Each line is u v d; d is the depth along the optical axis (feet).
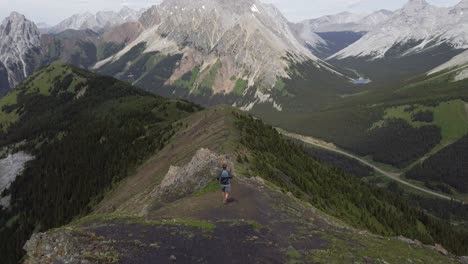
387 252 111.34
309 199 253.44
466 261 123.65
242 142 309.01
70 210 527.40
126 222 115.55
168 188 177.17
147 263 87.25
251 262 90.33
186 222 111.65
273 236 107.45
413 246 124.98
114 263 86.58
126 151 576.20
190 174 177.99
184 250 94.22
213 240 100.63
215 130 360.69
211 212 126.72
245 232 107.24
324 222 135.64
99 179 537.24
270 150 329.31
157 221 113.70
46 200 615.57
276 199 149.79
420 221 433.89
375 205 361.51
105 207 364.17
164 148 456.04
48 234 103.65
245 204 135.03
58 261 90.74
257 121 431.02
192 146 349.00
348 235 119.75
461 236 458.91
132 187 368.27
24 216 615.16
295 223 121.80
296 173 301.63
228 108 442.09
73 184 602.44
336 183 358.43
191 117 532.73
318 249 102.58
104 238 101.14
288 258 94.12
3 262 529.86
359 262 99.04
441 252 128.36
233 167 203.41
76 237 99.91
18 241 558.97
